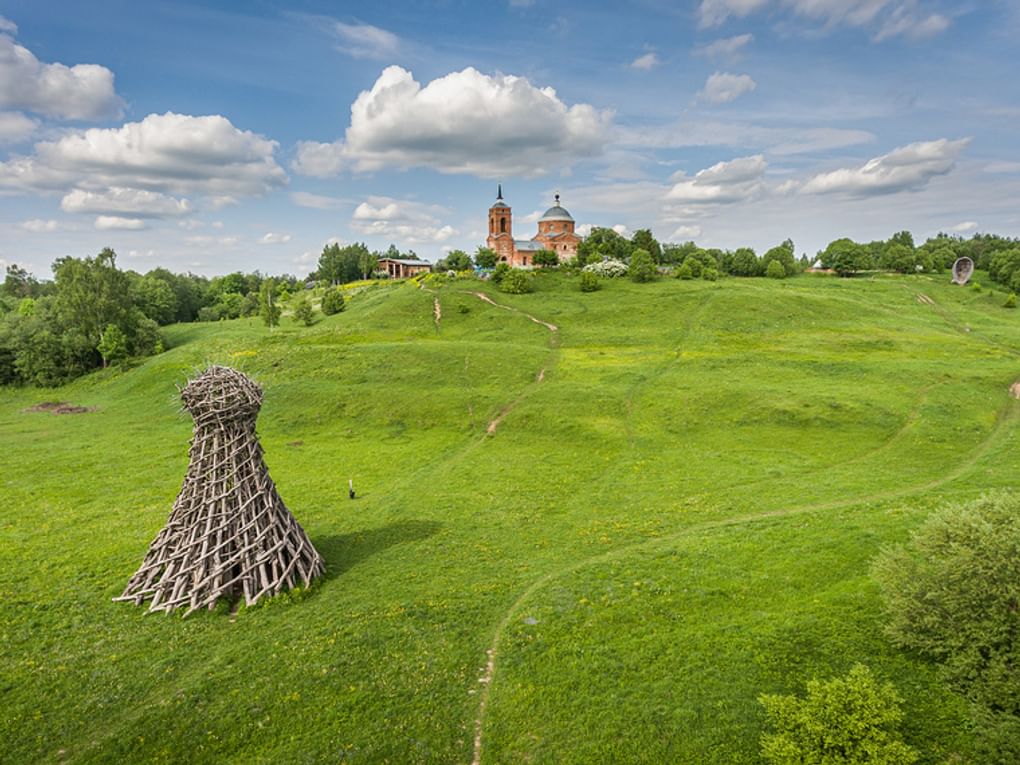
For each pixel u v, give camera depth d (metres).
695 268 142.50
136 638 25.08
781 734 18.52
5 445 58.00
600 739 19.41
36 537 36.25
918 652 22.20
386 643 24.52
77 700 21.31
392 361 78.06
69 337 95.44
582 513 39.62
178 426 65.12
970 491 37.84
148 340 105.31
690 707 20.48
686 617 25.80
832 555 30.17
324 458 53.22
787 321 95.12
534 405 63.72
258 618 26.44
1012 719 18.23
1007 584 20.27
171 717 20.28
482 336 94.75
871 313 100.69
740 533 33.81
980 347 78.81
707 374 70.88
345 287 165.25
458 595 28.61
